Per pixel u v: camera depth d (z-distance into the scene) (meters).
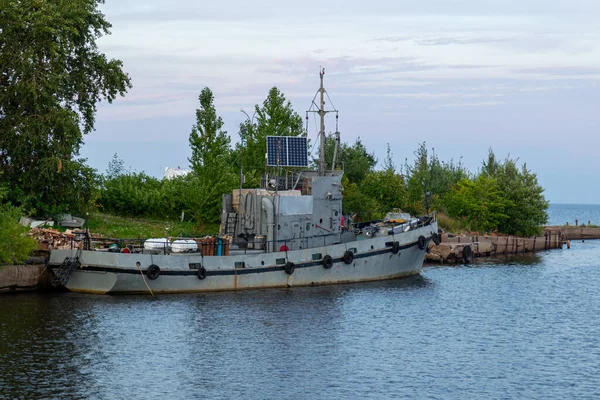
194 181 68.69
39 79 55.69
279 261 49.38
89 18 62.84
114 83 64.38
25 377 30.67
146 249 48.59
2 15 56.59
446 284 57.47
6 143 56.00
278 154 51.03
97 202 74.25
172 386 30.34
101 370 31.97
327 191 52.75
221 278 47.72
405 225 57.84
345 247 51.94
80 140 59.47
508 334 40.97
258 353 35.31
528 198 97.38
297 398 29.41
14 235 46.56
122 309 42.66
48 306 42.78
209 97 67.94
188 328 39.28
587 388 31.48
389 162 104.62
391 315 44.44
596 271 69.56
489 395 30.41
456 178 112.88
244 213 51.66
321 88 55.00
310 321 41.81
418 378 32.31
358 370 33.19
